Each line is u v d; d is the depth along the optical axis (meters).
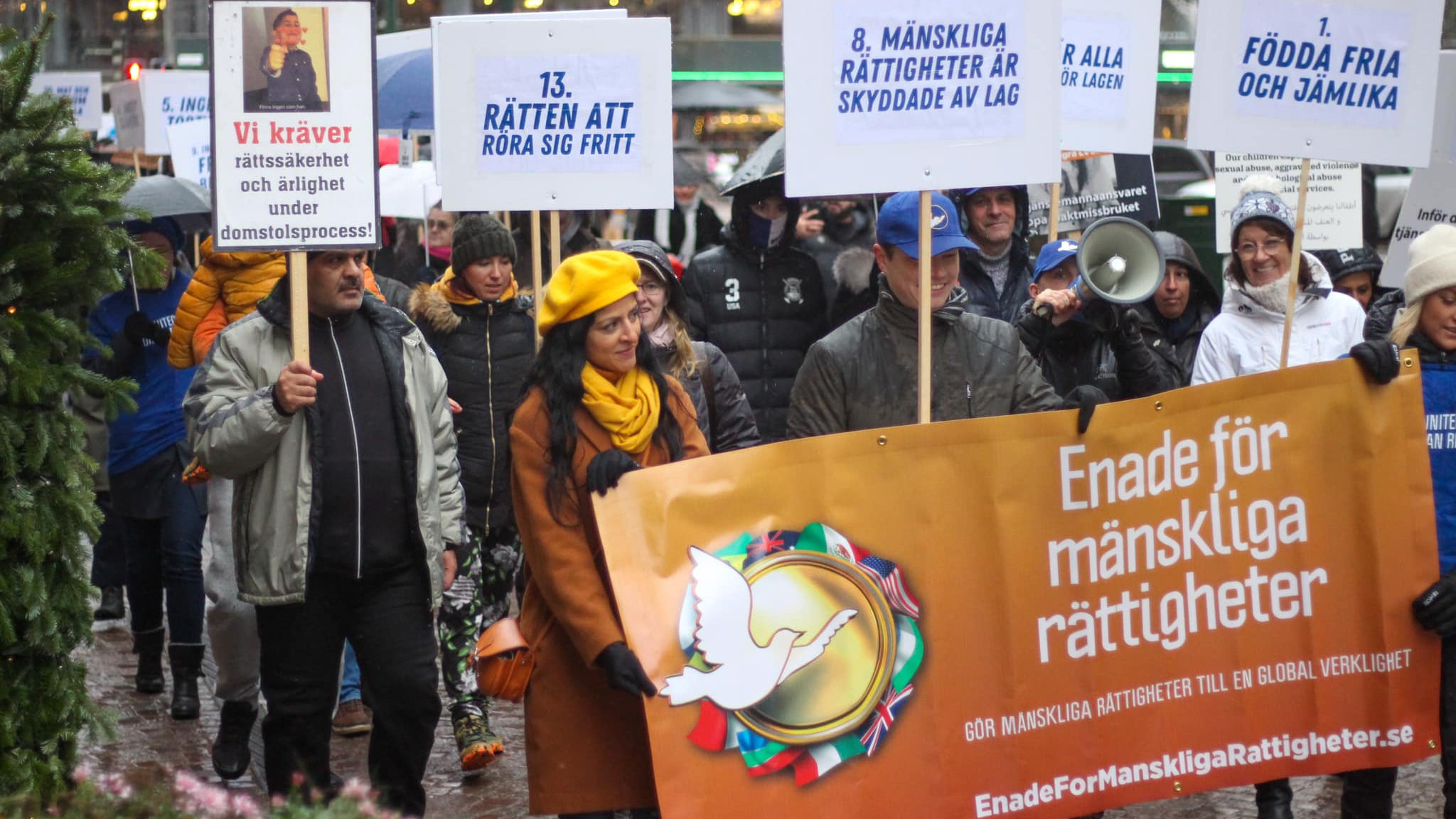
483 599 6.20
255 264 5.73
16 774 3.97
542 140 5.50
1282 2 4.82
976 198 6.69
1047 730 4.12
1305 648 4.36
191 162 10.47
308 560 4.40
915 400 4.48
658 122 5.52
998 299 6.77
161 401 6.53
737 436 5.23
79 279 4.13
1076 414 4.15
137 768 4.10
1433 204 6.49
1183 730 4.26
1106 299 4.88
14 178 4.00
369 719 6.38
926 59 4.17
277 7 4.25
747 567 3.87
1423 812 5.31
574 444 3.89
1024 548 4.11
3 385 4.01
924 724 4.00
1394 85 4.91
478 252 6.04
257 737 6.14
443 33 5.46
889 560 3.99
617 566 3.79
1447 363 4.55
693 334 7.15
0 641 4.04
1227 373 5.82
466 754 5.70
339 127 4.29
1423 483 4.41
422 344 4.75
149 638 6.84
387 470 4.52
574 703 3.98
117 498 6.58
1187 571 4.27
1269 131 4.88
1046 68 4.20
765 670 3.87
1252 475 4.32
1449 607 4.36
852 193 4.18
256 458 4.35
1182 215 14.49
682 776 3.79
